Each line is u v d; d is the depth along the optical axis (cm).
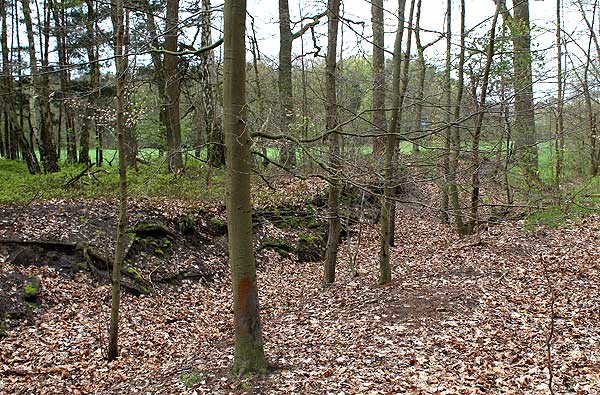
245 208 629
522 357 660
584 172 1975
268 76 1254
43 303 983
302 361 705
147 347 889
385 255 1082
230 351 792
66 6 1777
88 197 1415
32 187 1506
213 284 1276
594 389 547
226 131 616
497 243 1276
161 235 1312
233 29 596
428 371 639
